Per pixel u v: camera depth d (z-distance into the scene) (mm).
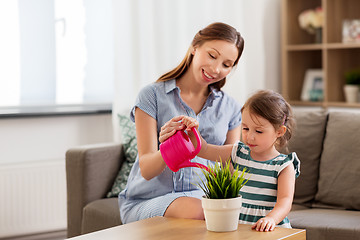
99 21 4152
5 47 3801
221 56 2135
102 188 2979
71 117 3873
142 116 2291
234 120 2494
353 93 4422
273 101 2027
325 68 4453
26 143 3711
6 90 3820
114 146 3084
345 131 2822
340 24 4645
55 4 3973
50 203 3727
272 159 2070
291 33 4742
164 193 2336
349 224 2375
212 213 1681
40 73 3947
